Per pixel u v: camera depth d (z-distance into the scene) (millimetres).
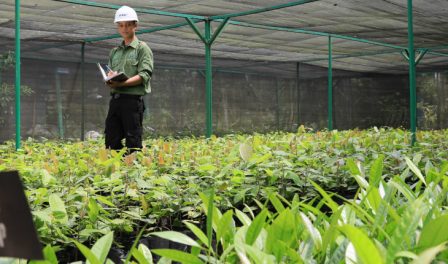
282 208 1908
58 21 9969
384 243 1736
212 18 9883
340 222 1852
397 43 13703
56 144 9938
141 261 1458
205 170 4191
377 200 1993
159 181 3688
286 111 17969
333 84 18594
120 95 6410
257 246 1655
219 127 16641
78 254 2885
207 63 10086
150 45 13008
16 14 7445
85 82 13234
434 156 5578
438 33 12070
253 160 4391
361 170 2535
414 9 9312
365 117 19125
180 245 3281
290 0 8680
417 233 1691
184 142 9406
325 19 10234
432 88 20531
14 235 1137
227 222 1588
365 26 11008
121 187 3428
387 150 6438
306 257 1570
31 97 12555
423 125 20422
